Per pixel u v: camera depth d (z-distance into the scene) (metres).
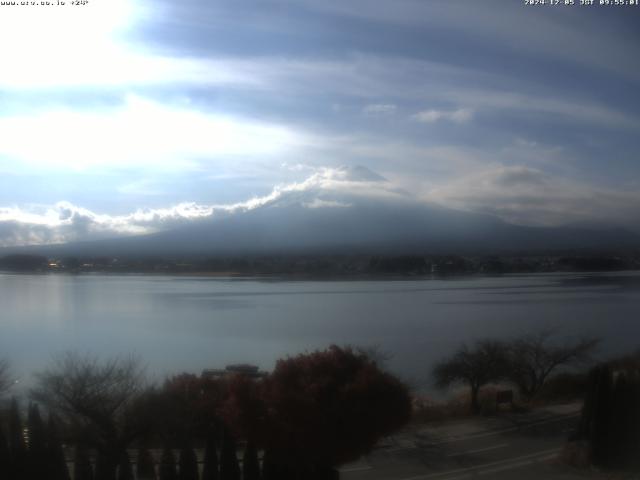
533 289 99.12
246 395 14.18
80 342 48.69
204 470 14.25
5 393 25.16
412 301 81.88
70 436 15.92
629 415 17.72
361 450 14.18
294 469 14.23
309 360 14.80
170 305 77.06
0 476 13.84
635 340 47.38
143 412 16.22
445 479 16.72
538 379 31.33
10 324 60.41
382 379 14.54
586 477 16.77
